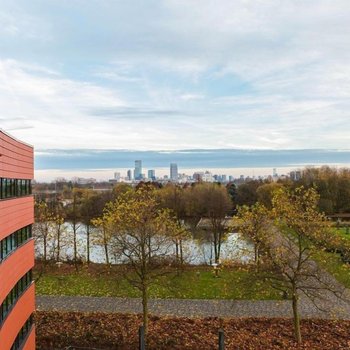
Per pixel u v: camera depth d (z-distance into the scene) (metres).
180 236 42.41
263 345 33.88
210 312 40.78
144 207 39.22
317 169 126.06
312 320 38.34
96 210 86.06
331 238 36.16
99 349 33.47
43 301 44.03
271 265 35.22
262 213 36.31
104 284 48.50
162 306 42.41
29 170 30.78
